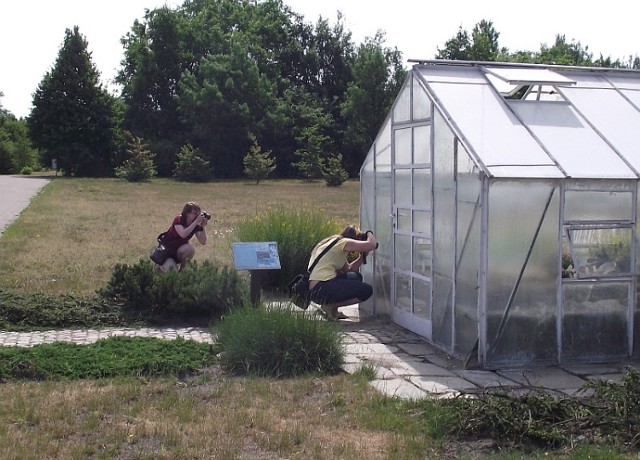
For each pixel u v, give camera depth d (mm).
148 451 4977
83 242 17531
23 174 61625
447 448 5227
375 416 5797
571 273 7742
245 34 72688
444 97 8516
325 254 9805
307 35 77000
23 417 5613
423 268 8906
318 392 6539
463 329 7836
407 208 9305
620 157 8023
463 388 6770
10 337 8562
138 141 52156
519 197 7441
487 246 7395
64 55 57906
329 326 7574
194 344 7879
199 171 54438
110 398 6098
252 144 64062
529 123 8336
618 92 9297
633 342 7957
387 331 9375
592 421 5527
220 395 6332
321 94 75250
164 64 66438
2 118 76250
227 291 9789
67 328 9164
